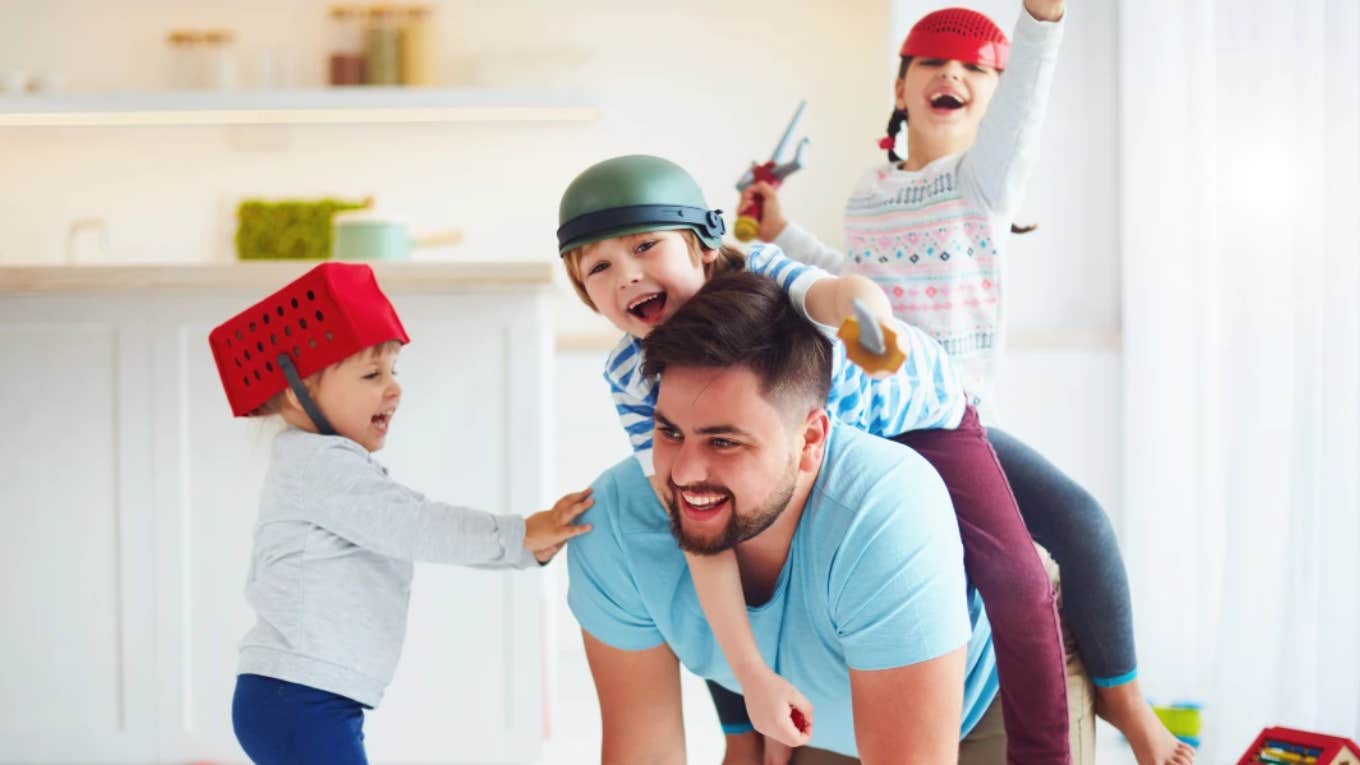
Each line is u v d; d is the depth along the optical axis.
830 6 3.85
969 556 1.46
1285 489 2.28
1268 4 2.31
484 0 3.81
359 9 3.58
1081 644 1.64
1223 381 2.48
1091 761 1.65
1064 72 3.23
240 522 2.46
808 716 1.23
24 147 3.79
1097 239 3.24
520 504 2.43
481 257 3.85
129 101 3.48
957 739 1.29
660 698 1.43
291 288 1.73
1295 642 2.15
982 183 1.85
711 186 3.86
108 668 2.47
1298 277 2.17
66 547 2.47
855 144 3.85
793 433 1.18
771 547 1.31
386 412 1.81
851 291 1.14
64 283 2.43
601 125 3.86
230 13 3.77
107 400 2.46
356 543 1.72
